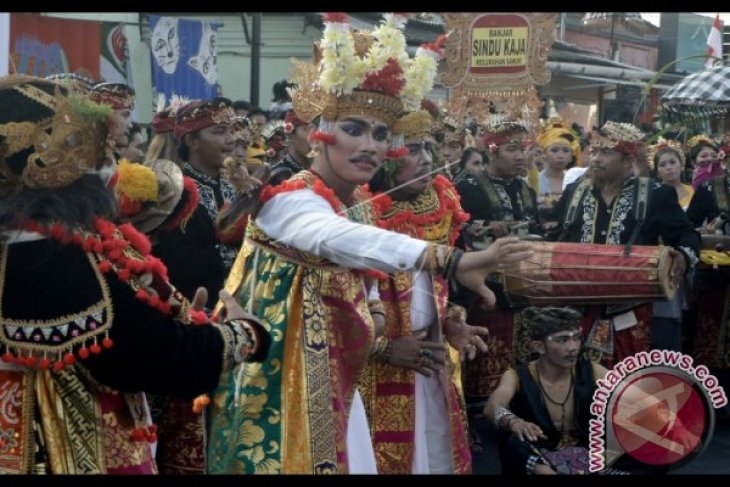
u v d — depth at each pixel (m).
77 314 2.25
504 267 2.71
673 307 5.92
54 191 2.31
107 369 2.31
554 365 4.41
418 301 3.73
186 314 2.45
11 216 2.27
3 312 2.26
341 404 3.05
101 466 2.36
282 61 11.39
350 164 3.10
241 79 11.71
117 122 2.47
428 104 4.45
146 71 9.36
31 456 2.32
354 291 3.12
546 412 4.40
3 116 2.27
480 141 6.17
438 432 3.86
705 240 6.18
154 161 3.17
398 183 3.86
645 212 5.25
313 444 2.94
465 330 3.89
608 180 5.40
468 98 5.89
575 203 5.48
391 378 3.73
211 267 3.91
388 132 3.18
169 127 4.42
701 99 6.67
